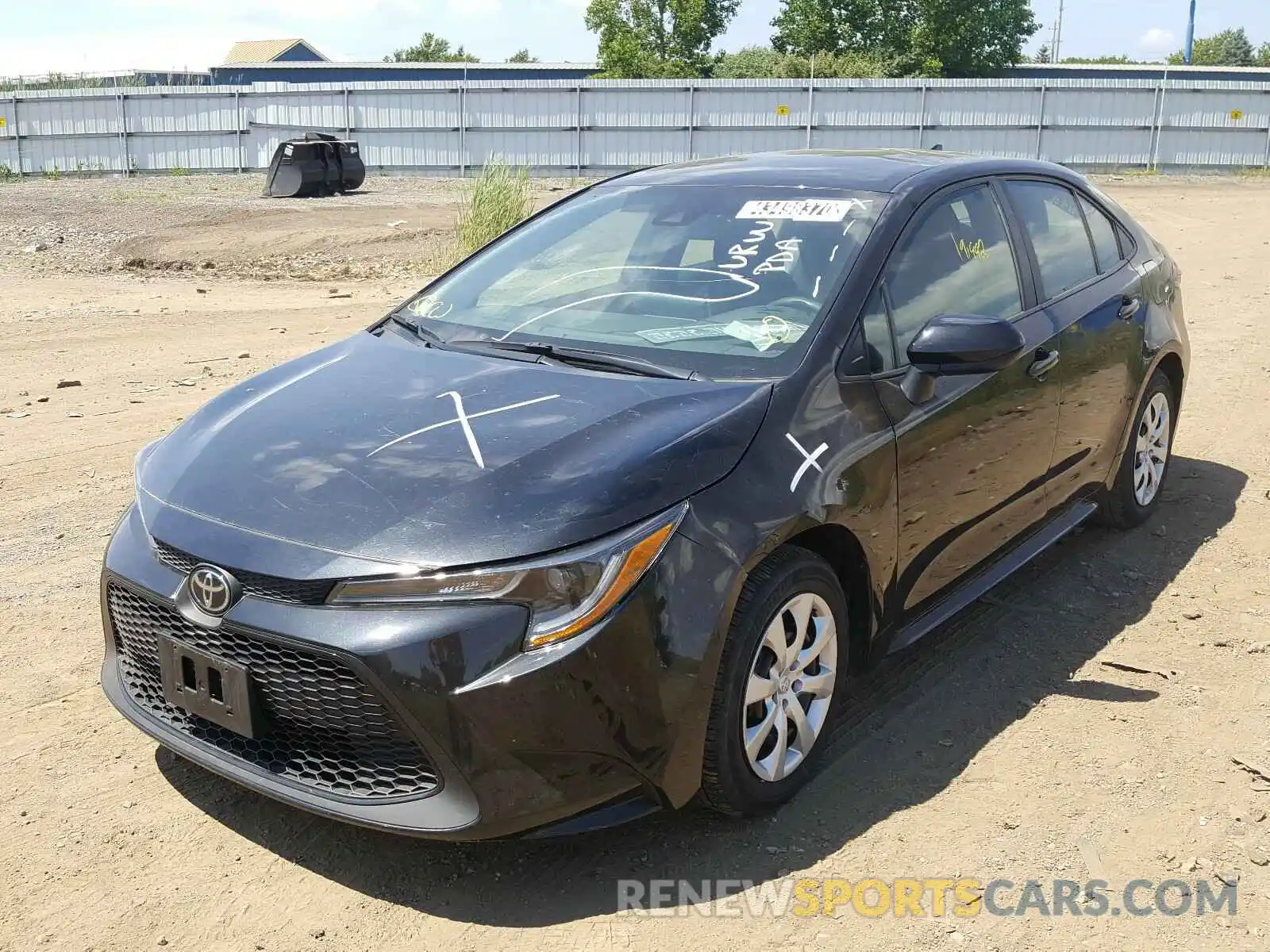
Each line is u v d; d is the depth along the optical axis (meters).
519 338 3.84
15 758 3.55
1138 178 30.95
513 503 2.87
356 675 2.73
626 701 2.80
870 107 32.59
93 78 38.66
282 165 24.30
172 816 3.28
